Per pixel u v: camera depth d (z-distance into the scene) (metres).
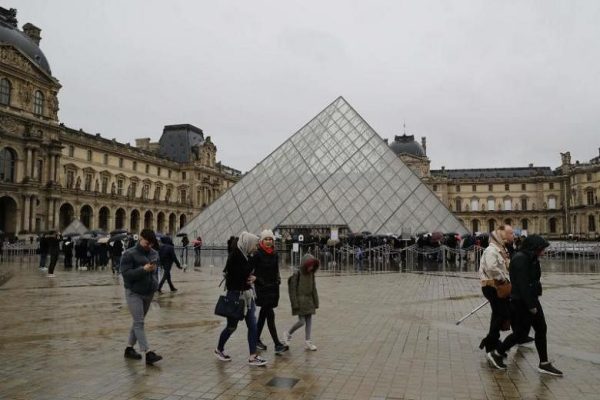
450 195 185.88
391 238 48.47
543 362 11.22
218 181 169.38
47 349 13.29
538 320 11.30
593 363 12.12
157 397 9.48
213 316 18.56
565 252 53.09
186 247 44.59
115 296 24.08
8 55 90.38
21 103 93.31
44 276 35.03
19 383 10.31
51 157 99.50
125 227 126.38
